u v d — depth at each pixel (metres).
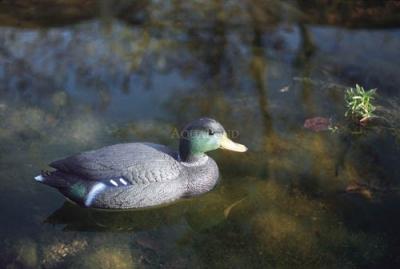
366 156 1.89
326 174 1.84
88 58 2.26
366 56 2.28
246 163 1.87
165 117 2.01
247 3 2.57
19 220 1.71
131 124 1.98
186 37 2.38
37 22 2.43
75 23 2.44
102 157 1.72
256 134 1.96
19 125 1.96
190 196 1.77
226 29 2.42
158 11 2.52
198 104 2.07
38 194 1.77
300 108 2.06
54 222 1.71
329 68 2.23
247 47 2.33
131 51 2.30
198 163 1.78
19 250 1.64
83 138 1.92
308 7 2.55
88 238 1.68
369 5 2.56
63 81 2.15
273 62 2.25
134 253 1.65
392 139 1.94
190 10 2.53
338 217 1.72
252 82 2.16
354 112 2.02
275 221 1.71
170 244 1.67
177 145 1.91
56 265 1.61
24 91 2.10
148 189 1.71
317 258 1.63
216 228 1.71
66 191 1.72
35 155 1.87
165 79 2.17
